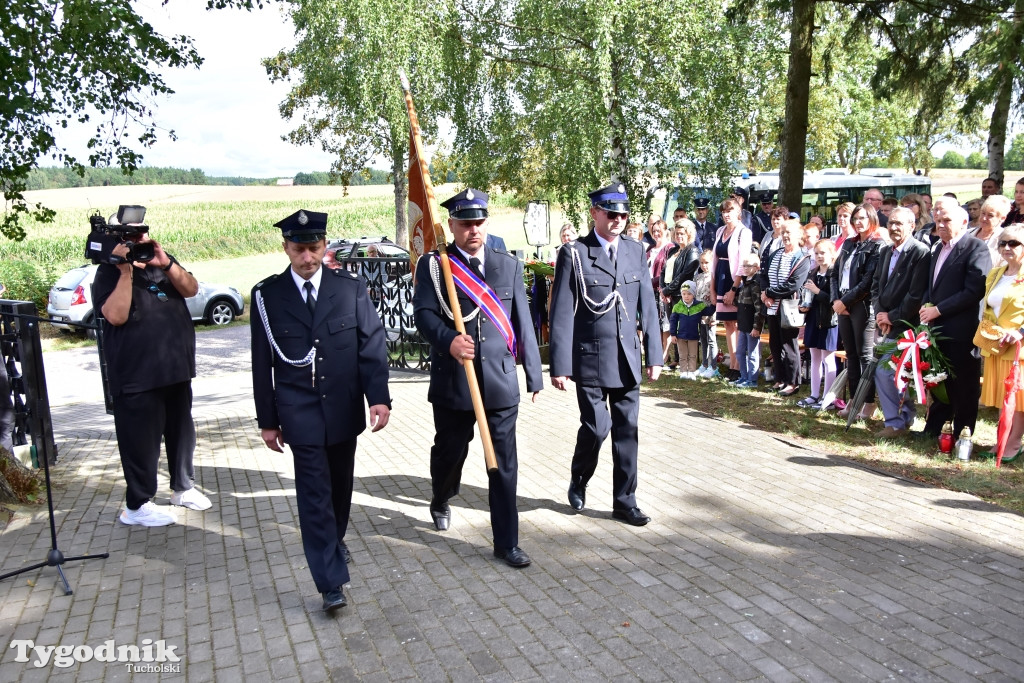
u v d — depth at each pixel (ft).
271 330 13.39
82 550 15.81
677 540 15.33
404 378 34.24
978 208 26.45
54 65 24.09
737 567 14.05
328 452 13.83
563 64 41.81
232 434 25.75
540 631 12.16
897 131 108.58
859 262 22.72
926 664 10.89
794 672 10.82
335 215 175.01
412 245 19.77
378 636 12.18
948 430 20.48
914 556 14.14
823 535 15.20
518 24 43.09
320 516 13.05
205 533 16.62
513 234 128.26
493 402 14.57
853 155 117.80
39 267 81.92
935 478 17.98
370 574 14.37
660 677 10.83
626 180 43.68
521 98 43.80
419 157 15.53
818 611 12.40
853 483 17.88
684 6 39.60
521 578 13.99
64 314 57.36
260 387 13.50
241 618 12.92
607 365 15.92
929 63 40.60
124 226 15.75
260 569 14.76
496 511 14.67
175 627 12.68
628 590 13.38
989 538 14.74
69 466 21.91
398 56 43.06
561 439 22.67
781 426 22.77
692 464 19.79
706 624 12.16
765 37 41.68
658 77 41.22
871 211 22.93
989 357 18.86
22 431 21.98
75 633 12.57
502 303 15.01
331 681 11.03
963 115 36.11
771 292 25.95
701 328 29.45
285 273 13.79
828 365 24.50
